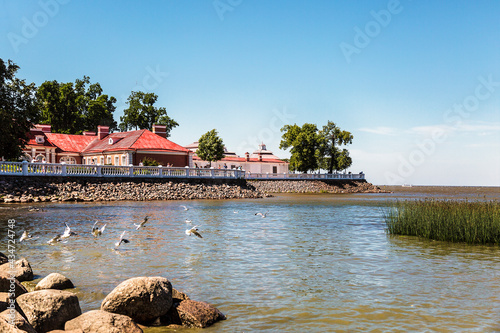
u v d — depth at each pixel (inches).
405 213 953.5
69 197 1727.4
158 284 370.9
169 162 2851.9
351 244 781.3
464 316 381.7
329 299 429.7
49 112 3782.0
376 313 388.8
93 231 676.7
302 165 4050.2
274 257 647.1
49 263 580.4
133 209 1441.9
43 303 337.1
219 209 1536.7
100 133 3267.7
